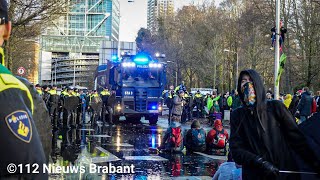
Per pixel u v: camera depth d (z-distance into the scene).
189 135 14.22
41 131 2.60
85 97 26.30
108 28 109.19
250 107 4.19
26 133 1.85
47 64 40.97
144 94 25.36
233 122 4.33
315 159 4.07
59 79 110.31
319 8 38.75
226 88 67.12
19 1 18.80
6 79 1.91
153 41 83.94
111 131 21.12
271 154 4.06
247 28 56.97
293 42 46.31
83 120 25.72
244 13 59.16
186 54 68.06
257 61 55.66
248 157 4.07
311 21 40.75
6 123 1.79
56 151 13.45
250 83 4.20
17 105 1.86
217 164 11.65
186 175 10.01
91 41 107.69
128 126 24.55
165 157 12.78
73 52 106.81
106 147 14.81
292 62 45.31
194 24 72.81
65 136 18.34
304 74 44.03
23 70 28.95
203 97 32.53
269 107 4.18
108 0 108.94
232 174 6.65
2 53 2.13
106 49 47.91
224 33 65.56
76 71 109.00
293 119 4.14
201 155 13.33
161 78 25.66
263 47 55.56
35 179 1.88
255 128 4.13
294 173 4.05
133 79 25.41
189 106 28.47
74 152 13.35
